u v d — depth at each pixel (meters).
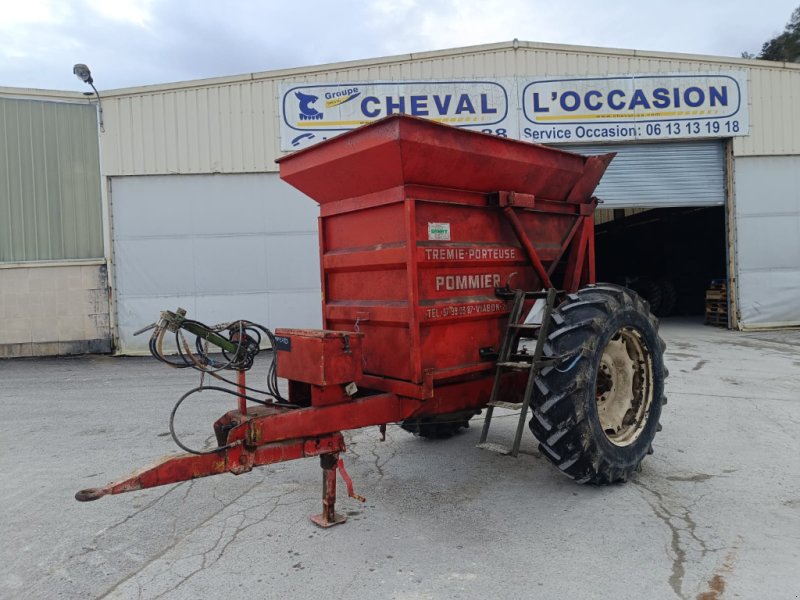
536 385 3.95
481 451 5.11
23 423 6.48
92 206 11.57
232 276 11.77
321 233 4.46
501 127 12.20
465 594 2.86
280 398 3.99
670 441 5.21
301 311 11.89
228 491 4.32
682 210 16.61
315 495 4.21
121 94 11.47
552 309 4.17
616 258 20.56
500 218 4.31
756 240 12.78
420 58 11.98
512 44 12.10
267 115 11.76
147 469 3.03
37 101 11.37
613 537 3.43
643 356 4.49
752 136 12.61
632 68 12.35
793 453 4.84
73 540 3.59
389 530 3.60
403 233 3.72
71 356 11.58
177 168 11.61
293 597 2.88
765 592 2.81
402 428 5.25
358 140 3.67
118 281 11.64
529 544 3.37
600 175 4.93
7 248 11.47
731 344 11.00
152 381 8.98
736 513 3.71
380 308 3.95
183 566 3.23
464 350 4.08
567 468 3.98
